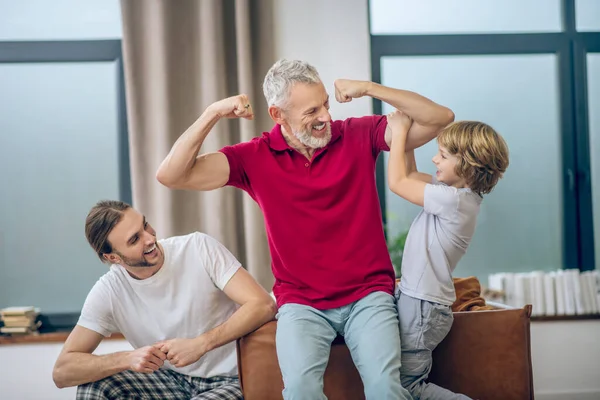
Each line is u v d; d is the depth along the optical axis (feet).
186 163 6.98
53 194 12.57
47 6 12.57
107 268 12.59
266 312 7.46
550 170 13.07
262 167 7.21
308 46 12.28
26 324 11.72
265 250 11.89
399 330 7.07
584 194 12.98
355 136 7.34
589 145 13.10
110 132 12.68
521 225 12.99
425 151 12.80
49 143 12.59
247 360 7.33
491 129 7.19
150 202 11.97
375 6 12.86
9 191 12.50
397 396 6.31
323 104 6.98
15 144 12.53
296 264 7.05
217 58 11.90
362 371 6.61
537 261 13.00
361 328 6.73
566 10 13.01
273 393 7.25
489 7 13.04
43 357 11.53
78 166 12.63
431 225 7.16
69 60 12.47
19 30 12.55
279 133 7.34
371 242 7.09
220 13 11.94
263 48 12.16
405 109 6.99
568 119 13.02
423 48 12.78
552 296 12.14
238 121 12.13
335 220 7.04
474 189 7.18
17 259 12.48
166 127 11.86
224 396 7.35
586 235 12.96
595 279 12.29
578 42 13.01
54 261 12.53
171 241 7.97
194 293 7.74
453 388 7.41
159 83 11.85
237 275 7.74
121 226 7.30
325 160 7.19
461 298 8.70
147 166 11.96
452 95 12.96
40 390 11.49
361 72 12.34
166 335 7.82
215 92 11.88
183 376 7.88
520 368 7.45
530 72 13.07
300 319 6.78
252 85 12.00
